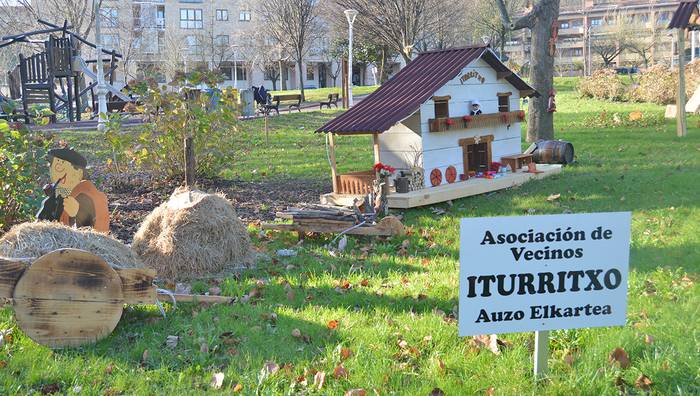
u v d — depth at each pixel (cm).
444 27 4231
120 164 1362
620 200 1066
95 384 467
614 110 2748
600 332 525
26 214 877
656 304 591
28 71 2781
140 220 1016
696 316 559
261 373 470
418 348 515
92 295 537
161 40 5891
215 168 1373
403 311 595
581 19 9831
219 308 611
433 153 1131
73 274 532
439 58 1212
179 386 461
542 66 1709
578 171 1358
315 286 682
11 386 457
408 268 743
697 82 2922
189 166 1040
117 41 5362
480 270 417
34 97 2833
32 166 876
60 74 2722
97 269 538
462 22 4803
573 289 431
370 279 701
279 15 4600
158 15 6519
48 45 2667
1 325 567
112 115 1291
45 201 712
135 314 599
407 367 484
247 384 461
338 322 568
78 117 2942
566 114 2673
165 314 587
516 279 423
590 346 504
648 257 739
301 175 1455
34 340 524
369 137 2103
